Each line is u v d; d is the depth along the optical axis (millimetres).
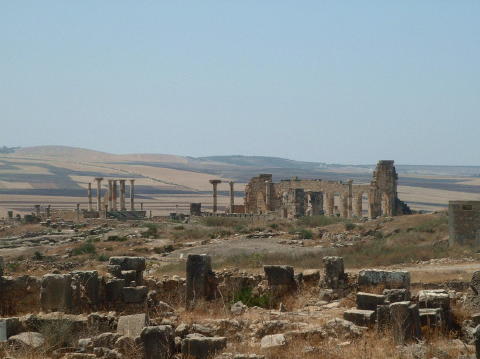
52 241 113500
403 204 133750
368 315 34438
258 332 33312
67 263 80750
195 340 29422
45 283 35344
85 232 123562
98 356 29547
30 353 29969
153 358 28719
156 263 77562
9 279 37125
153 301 39219
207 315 37781
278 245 93500
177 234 112375
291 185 149750
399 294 36031
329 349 30500
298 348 30656
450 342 31844
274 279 43500
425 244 84625
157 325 32094
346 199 136625
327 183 141250
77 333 32156
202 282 41812
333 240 99875
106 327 32625
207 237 108938
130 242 104250
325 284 42719
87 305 36688
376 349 30688
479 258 70562
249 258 74062
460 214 79688
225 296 42781
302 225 122938
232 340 32312
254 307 40500
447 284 50250
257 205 156250
